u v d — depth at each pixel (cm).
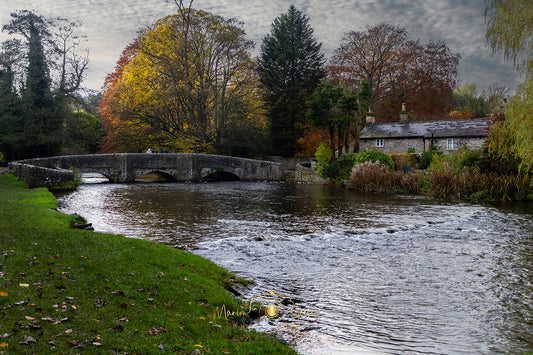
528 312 795
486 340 672
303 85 4981
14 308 560
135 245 1040
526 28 1722
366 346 636
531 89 1831
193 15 4475
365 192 2995
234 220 1786
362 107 3997
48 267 764
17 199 1952
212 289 809
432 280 988
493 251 1274
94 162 3578
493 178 2512
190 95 4578
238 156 4897
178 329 597
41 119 4269
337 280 982
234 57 4616
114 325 570
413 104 5194
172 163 3922
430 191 2727
